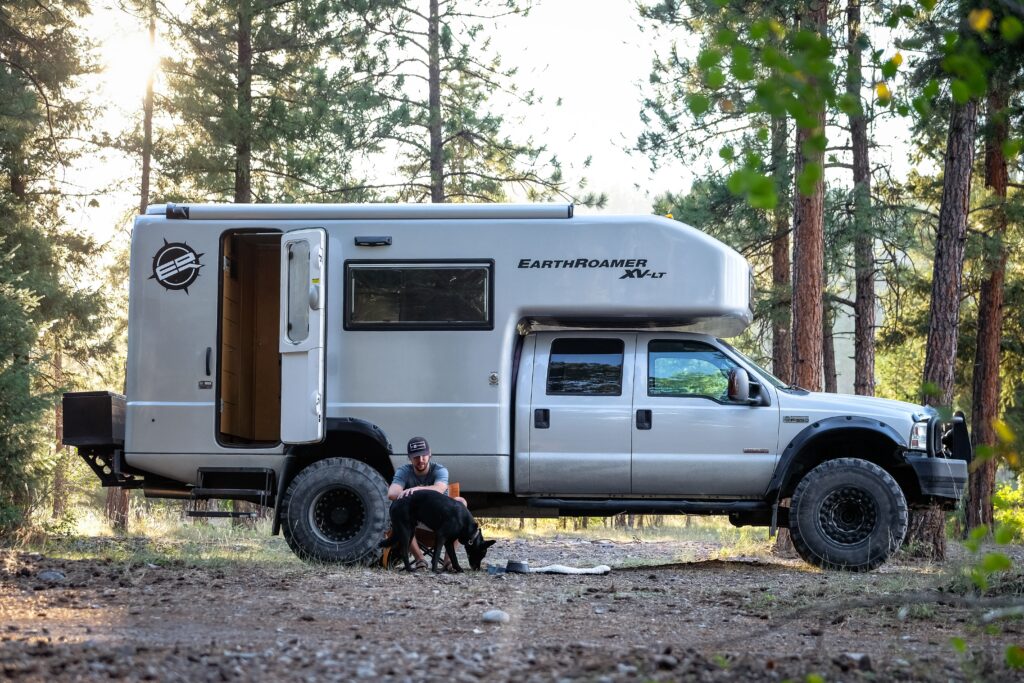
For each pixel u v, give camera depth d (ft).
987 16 11.64
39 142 80.28
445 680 15.49
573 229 32.83
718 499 33.63
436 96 78.54
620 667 16.53
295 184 82.02
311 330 31.71
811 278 48.73
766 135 11.09
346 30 78.07
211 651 17.16
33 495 42.32
